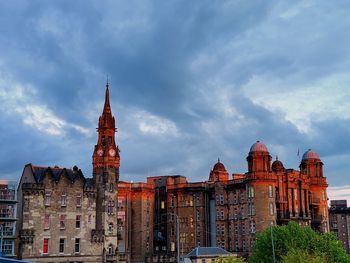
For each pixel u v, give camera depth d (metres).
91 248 118.38
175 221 156.50
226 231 146.25
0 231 106.44
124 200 149.88
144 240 149.25
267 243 104.38
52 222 112.44
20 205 114.62
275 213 135.50
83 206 118.94
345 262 99.38
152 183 157.38
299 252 87.62
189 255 127.06
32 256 107.75
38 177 115.56
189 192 156.12
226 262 92.69
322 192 156.38
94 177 126.06
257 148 138.12
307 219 146.25
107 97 133.50
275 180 138.12
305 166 157.88
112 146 128.88
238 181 145.25
